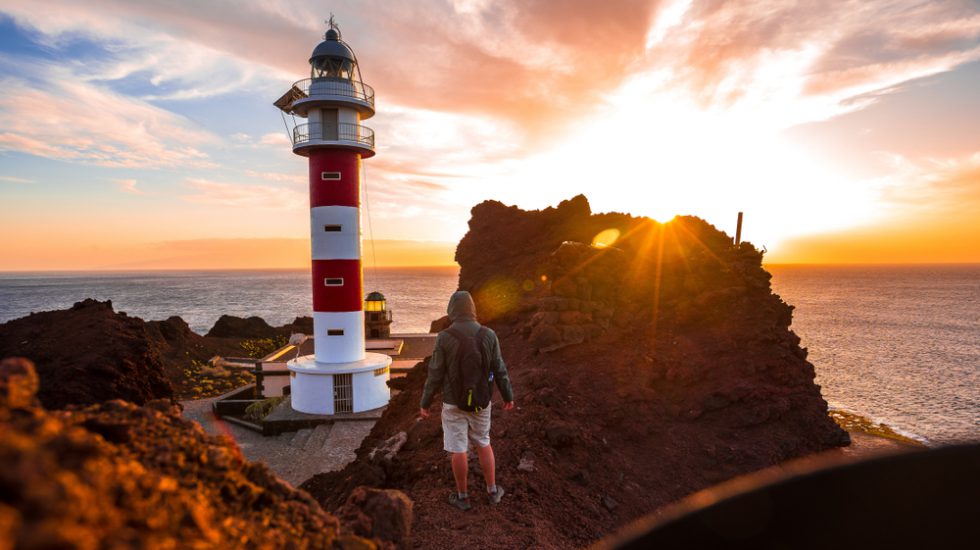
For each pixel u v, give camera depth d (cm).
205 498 236
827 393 4412
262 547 240
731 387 968
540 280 1349
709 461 851
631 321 1145
